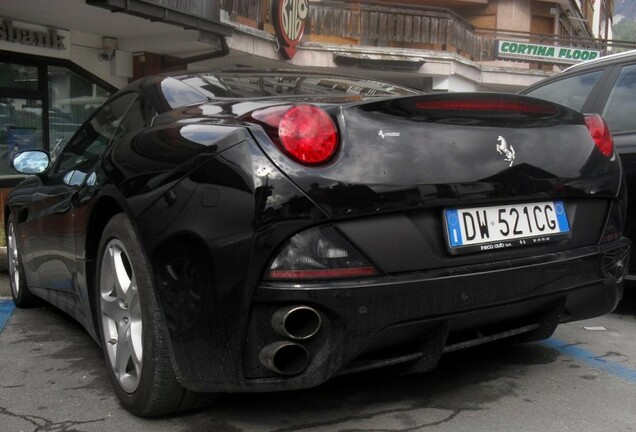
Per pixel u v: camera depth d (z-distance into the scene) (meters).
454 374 3.40
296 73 3.79
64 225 3.68
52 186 4.03
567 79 5.16
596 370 3.48
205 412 2.92
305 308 2.35
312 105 2.50
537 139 2.95
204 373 2.51
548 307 3.02
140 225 2.70
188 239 2.51
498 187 2.74
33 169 4.36
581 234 3.04
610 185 3.15
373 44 16.50
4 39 9.55
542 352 3.78
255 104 2.80
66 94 10.77
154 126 3.06
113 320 3.09
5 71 9.88
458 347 2.76
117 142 3.21
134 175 2.84
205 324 2.47
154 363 2.68
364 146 2.50
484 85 19.52
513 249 2.79
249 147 2.44
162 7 8.82
